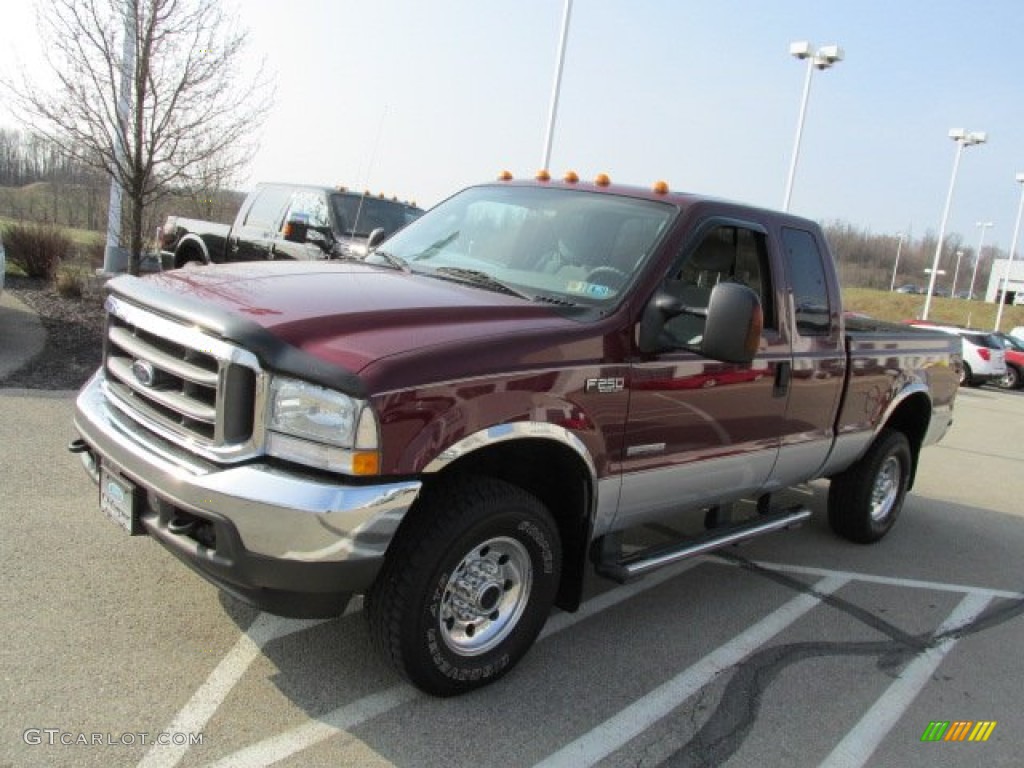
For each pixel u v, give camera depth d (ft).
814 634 15.33
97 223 59.52
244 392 9.82
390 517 9.73
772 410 15.35
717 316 11.64
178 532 10.11
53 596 12.67
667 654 13.80
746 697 12.71
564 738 11.02
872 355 18.15
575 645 13.75
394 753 10.22
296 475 9.65
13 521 15.07
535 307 12.14
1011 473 35.22
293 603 10.02
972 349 84.43
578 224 14.21
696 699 12.46
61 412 22.43
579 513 12.46
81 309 40.19
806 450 16.85
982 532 24.29
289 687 11.27
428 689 11.14
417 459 9.87
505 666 11.85
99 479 11.73
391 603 10.50
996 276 295.07
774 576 18.16
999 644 15.90
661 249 13.12
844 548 20.83
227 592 10.24
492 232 14.94
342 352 9.81
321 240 31.86
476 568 11.28
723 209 14.35
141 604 12.80
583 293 12.88
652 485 13.32
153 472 10.19
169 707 10.50
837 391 17.17
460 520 10.60
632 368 12.32
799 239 16.15
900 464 21.38
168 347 10.89
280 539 9.47
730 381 14.11
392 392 9.63
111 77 35.88
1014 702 13.64
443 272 14.05
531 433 11.02
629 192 14.67
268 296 11.14
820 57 76.02
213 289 11.40
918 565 20.22
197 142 37.91
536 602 11.96
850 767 11.25
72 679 10.74
